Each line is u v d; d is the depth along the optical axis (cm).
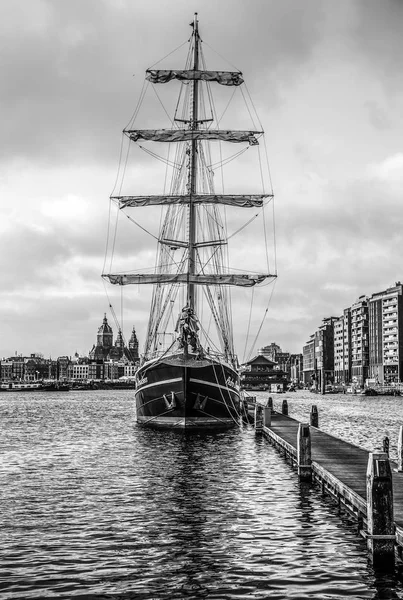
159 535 2434
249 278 6794
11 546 2295
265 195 6856
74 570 2042
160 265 7269
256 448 5059
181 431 6281
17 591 1869
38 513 2795
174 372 6153
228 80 7106
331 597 1825
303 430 3484
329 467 3203
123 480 3631
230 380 6488
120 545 2306
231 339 7312
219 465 4181
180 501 3038
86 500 3069
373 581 1945
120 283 6769
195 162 7094
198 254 7125
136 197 6812
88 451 5028
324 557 2169
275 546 2294
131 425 7656
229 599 1811
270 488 3369
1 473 3916
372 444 5781
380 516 2075
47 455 4797
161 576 1988
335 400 18475
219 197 6850
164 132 6844
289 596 1830
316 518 2700
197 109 7269
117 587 1898
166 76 7081
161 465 4194
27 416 10319
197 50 7125
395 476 3056
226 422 6488
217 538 2395
